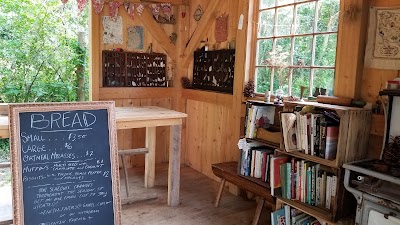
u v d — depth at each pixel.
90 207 2.45
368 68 2.47
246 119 3.16
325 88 2.81
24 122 2.34
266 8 3.39
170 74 4.74
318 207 2.44
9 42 5.16
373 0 2.43
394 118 2.14
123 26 4.34
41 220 2.29
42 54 5.39
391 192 1.96
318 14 2.88
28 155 2.32
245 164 3.14
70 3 5.53
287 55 3.18
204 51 4.30
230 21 3.87
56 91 5.55
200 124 4.47
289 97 3.03
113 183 2.55
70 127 2.47
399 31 2.29
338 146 2.25
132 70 4.44
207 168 4.37
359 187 2.09
